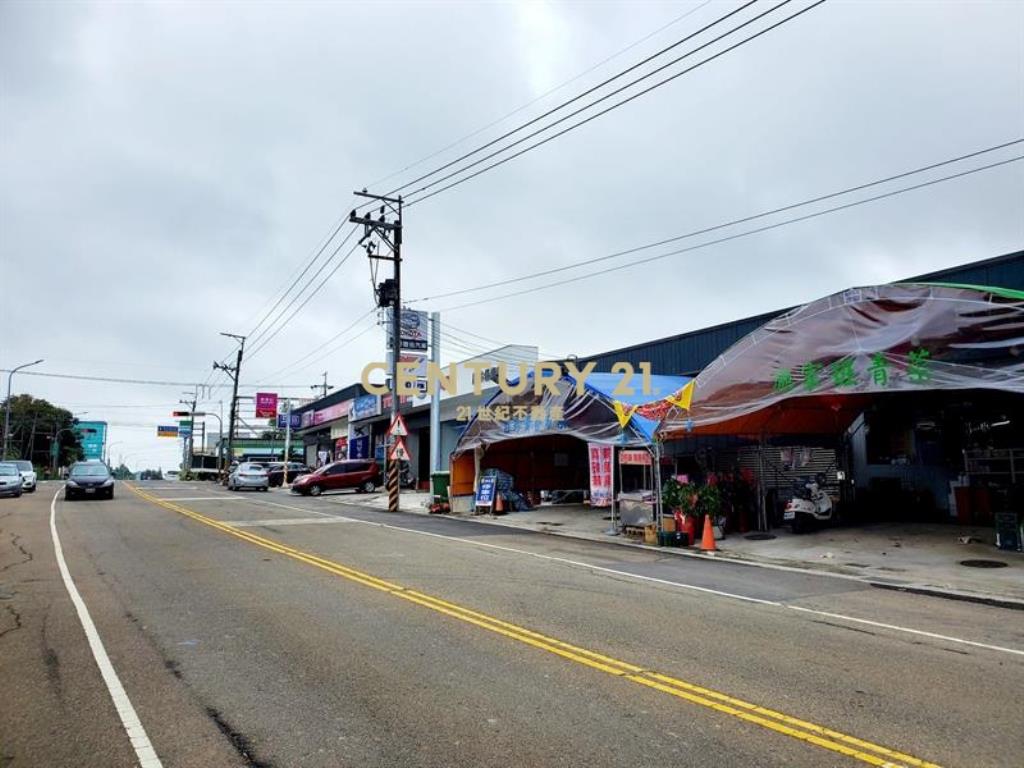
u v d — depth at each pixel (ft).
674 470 70.13
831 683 19.94
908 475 56.85
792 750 15.35
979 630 27.02
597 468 76.64
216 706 17.89
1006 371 39.24
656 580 37.37
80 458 345.51
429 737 15.94
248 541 50.29
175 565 39.58
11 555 43.52
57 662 21.54
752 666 21.43
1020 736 16.26
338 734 16.14
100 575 36.42
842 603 32.09
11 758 14.93
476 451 81.30
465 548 49.32
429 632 24.98
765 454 65.41
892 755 15.16
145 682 19.72
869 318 45.42
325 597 30.91
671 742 15.70
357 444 153.28
